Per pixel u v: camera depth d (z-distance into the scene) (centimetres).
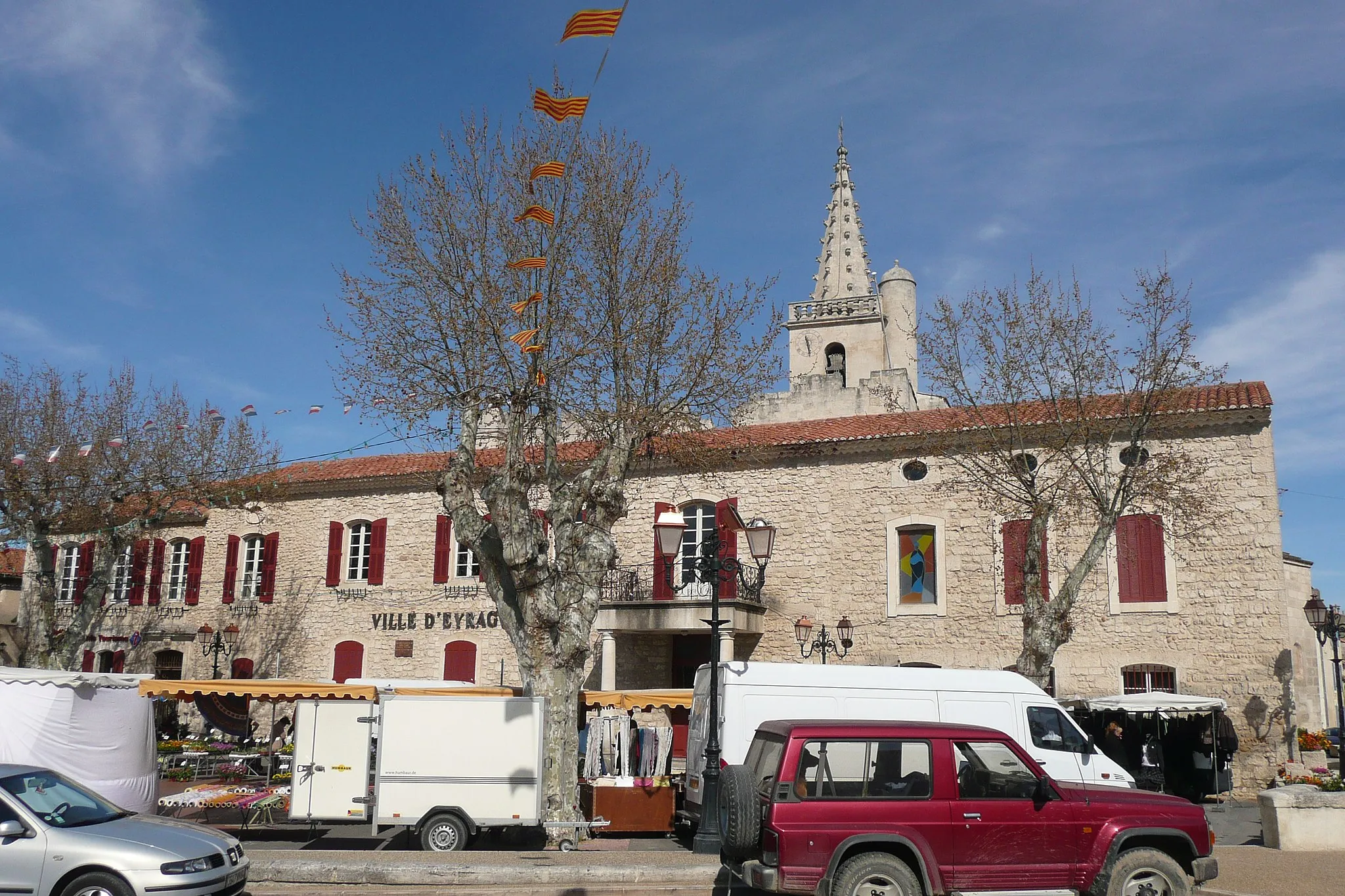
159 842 909
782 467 2405
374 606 2697
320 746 1391
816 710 1339
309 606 2769
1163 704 1842
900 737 897
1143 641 2047
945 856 866
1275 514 1989
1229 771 1911
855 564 2297
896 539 2275
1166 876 896
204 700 1920
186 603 2909
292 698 1552
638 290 1639
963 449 2091
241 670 2795
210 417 2630
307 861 1131
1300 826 1286
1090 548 1694
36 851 872
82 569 3027
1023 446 1847
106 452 2484
